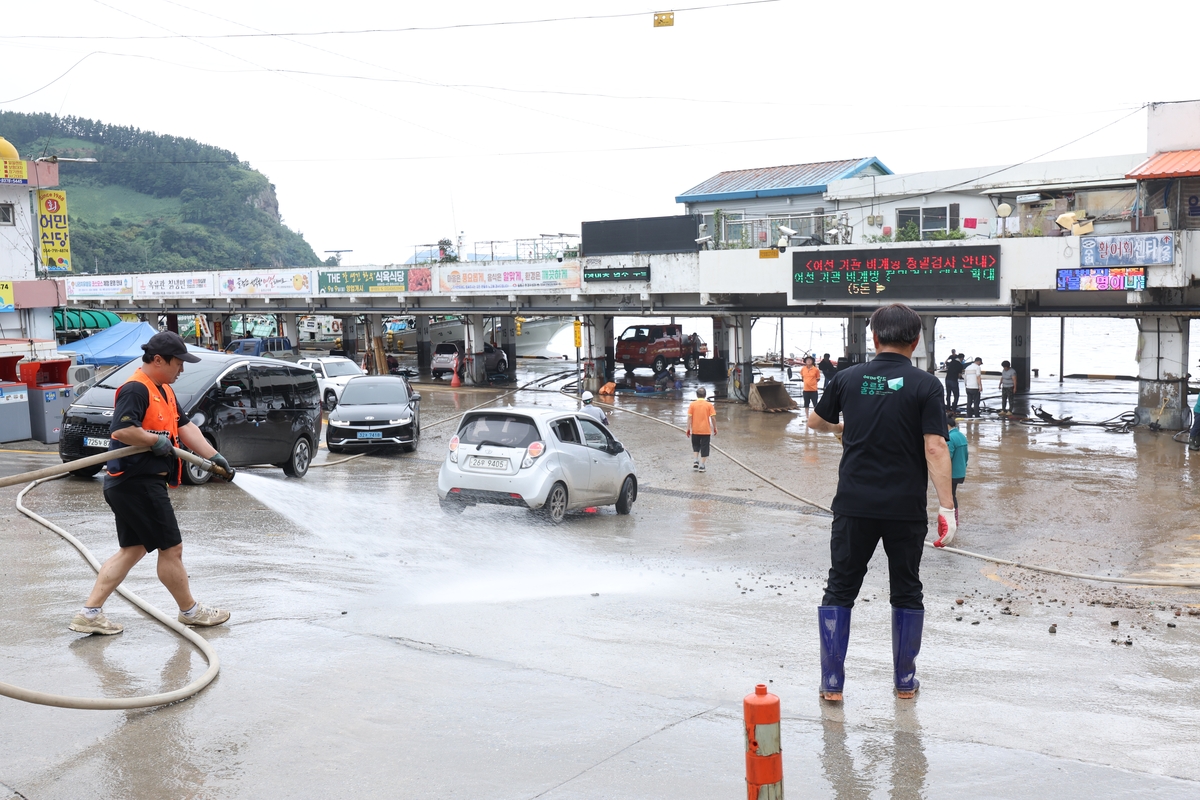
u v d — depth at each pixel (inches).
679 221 1417.3
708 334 3614.7
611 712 191.6
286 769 163.0
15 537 372.8
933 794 154.2
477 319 1734.7
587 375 1565.0
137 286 2149.4
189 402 576.7
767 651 251.3
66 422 564.1
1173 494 745.0
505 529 502.3
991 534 601.3
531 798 152.1
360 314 1920.5
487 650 238.7
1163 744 185.0
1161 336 1095.0
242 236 7751.0
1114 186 1159.0
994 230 1170.6
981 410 1307.8
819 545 520.7
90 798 151.8
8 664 213.5
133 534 236.2
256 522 446.3
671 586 361.7
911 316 192.5
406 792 154.6
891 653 258.2
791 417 1267.2
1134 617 354.9
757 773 130.6
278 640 238.1
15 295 953.5
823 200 1423.5
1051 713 203.5
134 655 222.4
